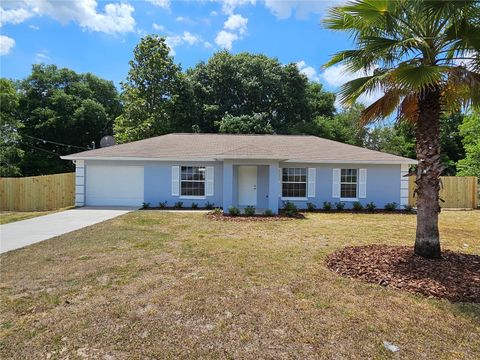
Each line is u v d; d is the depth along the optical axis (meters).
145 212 13.81
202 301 4.19
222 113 31.59
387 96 6.04
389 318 3.72
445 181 17.52
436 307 4.01
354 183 16.14
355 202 15.83
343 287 4.71
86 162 16.14
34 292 4.50
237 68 32.25
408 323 3.60
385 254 6.28
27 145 33.22
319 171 16.03
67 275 5.23
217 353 3.01
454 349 3.09
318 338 3.27
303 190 16.09
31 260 6.16
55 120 32.69
